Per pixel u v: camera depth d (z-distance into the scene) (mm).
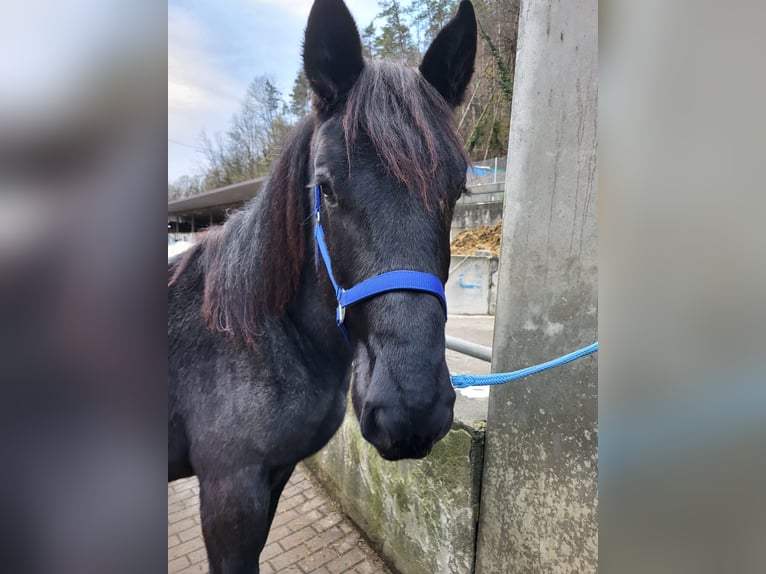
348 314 1034
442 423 852
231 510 1180
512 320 1401
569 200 1214
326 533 2203
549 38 1268
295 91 6395
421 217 947
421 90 1091
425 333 881
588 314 1167
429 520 1710
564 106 1224
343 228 989
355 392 975
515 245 1394
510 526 1404
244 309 1240
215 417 1227
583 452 1177
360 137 984
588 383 1161
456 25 1186
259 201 1330
